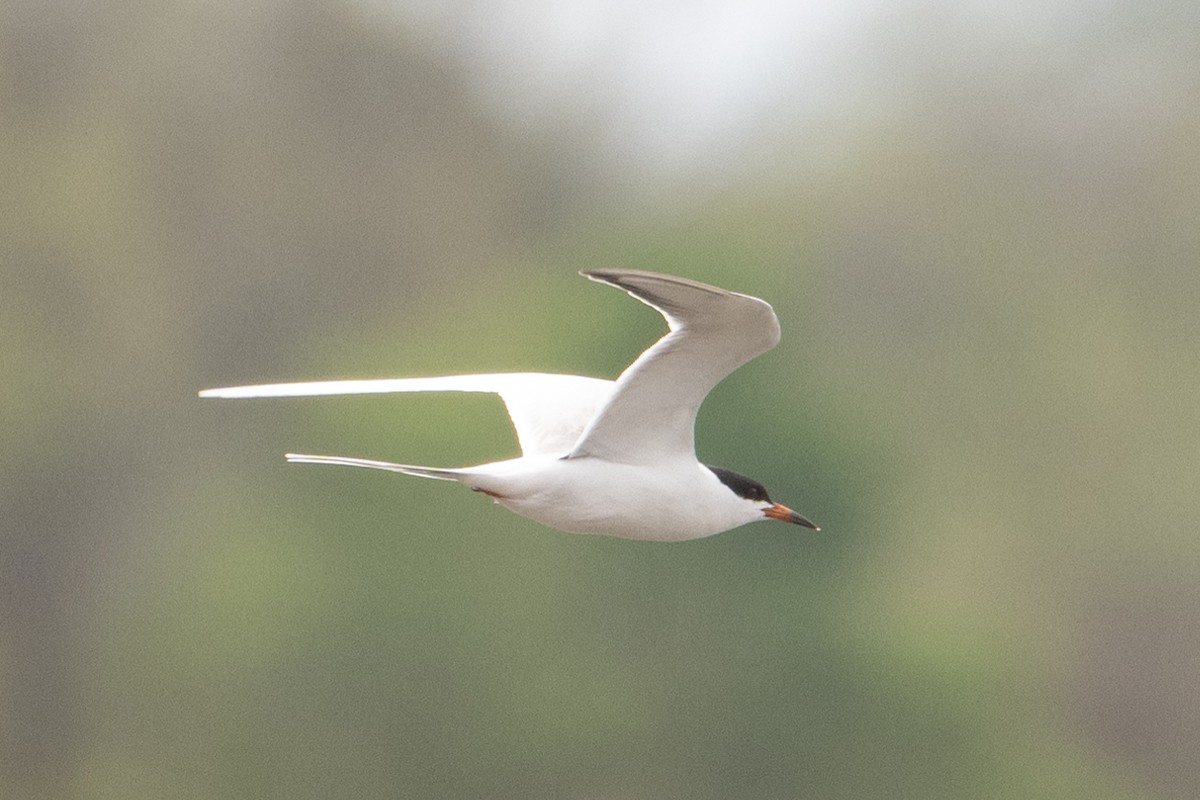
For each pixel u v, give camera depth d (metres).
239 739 16.69
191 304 20.50
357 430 17.67
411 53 22.05
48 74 20.66
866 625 17.89
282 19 21.53
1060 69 21.80
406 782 16.47
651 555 17.25
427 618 16.69
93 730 18.48
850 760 17.34
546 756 16.55
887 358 20.41
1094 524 20.00
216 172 21.00
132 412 19.86
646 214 21.55
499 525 16.97
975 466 20.14
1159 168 21.45
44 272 20.02
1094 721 19.80
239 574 17.23
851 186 21.30
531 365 18.48
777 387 19.02
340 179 21.47
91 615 19.05
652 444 6.81
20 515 19.33
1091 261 21.08
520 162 22.08
